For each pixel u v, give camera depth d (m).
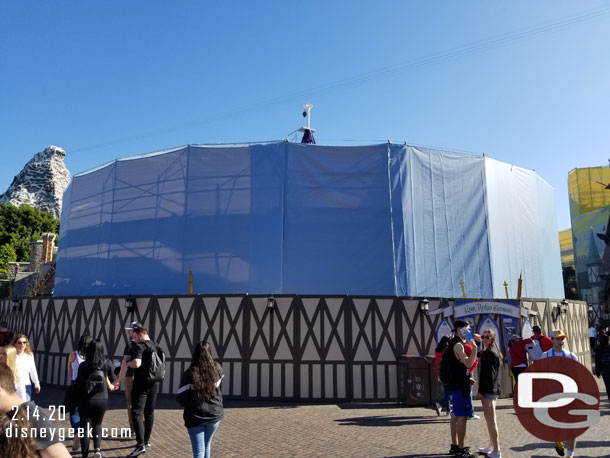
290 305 13.66
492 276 17.97
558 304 16.11
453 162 18.19
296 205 16.52
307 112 23.23
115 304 15.08
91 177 19.78
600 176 51.78
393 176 16.92
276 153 16.84
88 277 18.66
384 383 13.34
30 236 64.31
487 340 7.23
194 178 16.98
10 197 105.62
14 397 2.88
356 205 16.58
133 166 18.16
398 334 13.63
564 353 7.86
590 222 51.25
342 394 13.20
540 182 21.72
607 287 45.31
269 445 8.00
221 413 5.43
